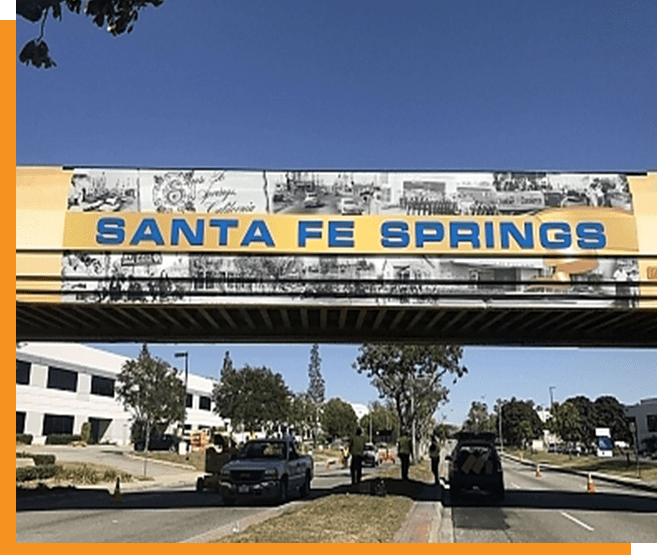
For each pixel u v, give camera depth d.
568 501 21.06
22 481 24.62
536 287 16.44
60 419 59.44
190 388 83.00
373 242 16.56
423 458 54.94
